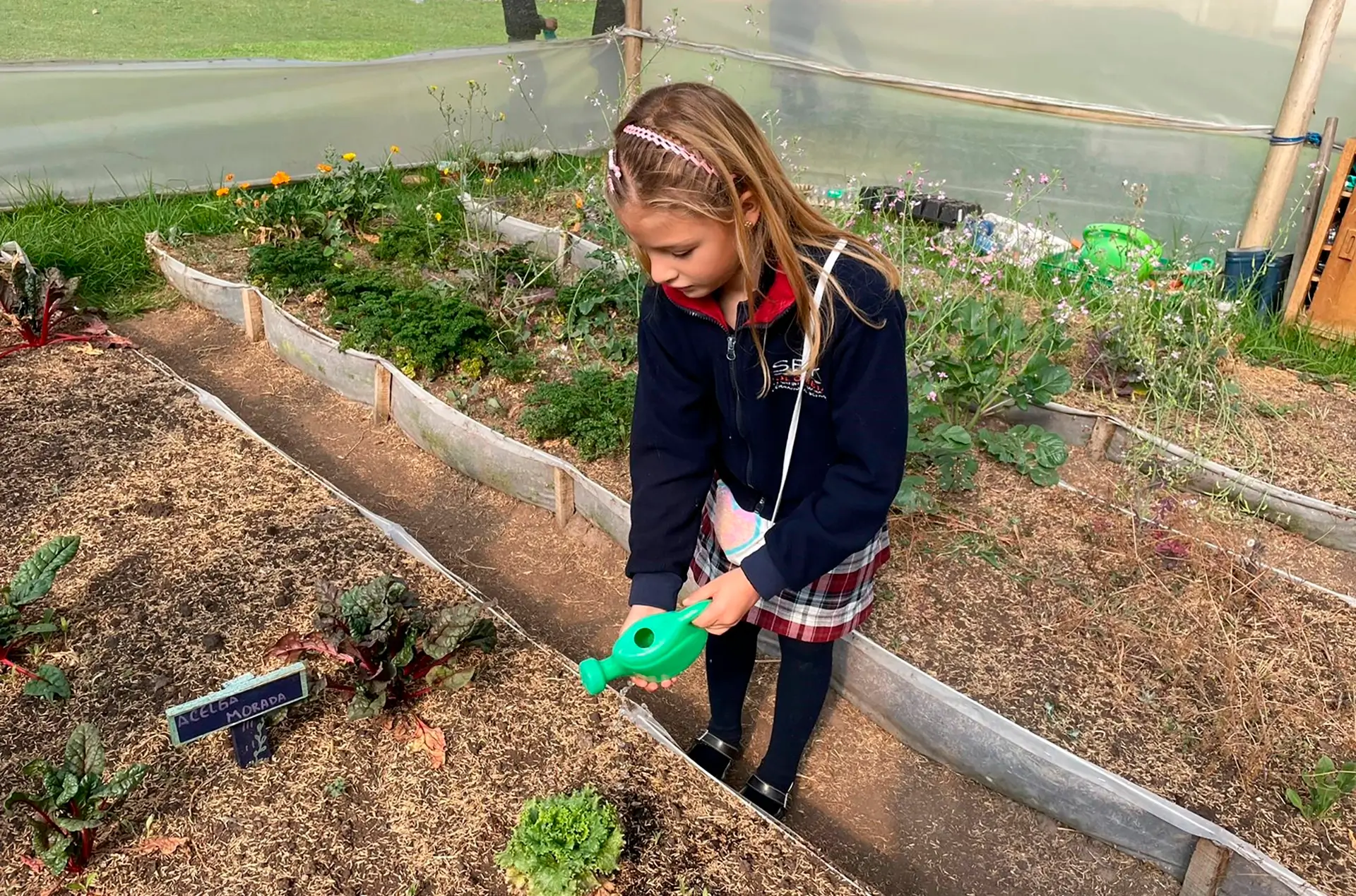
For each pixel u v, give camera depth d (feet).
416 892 6.24
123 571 9.11
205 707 6.61
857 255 5.20
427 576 9.23
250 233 17.31
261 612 8.64
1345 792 7.40
